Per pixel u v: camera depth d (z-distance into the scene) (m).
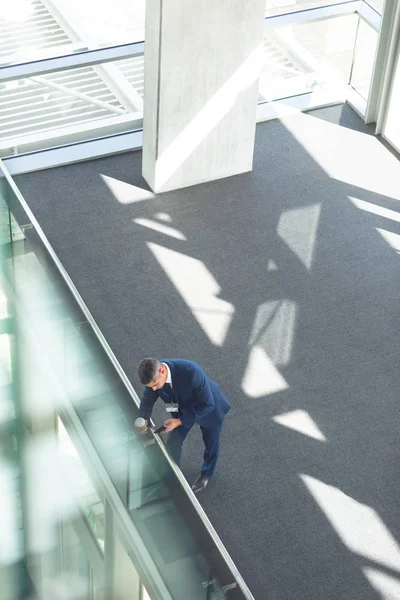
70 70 10.09
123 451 6.08
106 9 9.78
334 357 8.57
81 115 10.60
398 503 7.33
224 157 10.53
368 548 6.99
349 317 9.01
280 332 8.79
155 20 9.05
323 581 6.75
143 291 9.16
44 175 10.59
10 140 10.48
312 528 7.10
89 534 6.60
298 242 9.88
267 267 9.54
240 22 9.41
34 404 7.53
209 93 9.82
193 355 8.49
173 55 9.30
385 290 9.37
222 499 7.26
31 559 8.00
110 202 10.28
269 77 11.52
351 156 11.17
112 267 9.42
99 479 6.23
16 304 7.61
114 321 8.81
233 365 8.41
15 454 8.09
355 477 7.50
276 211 10.28
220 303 9.07
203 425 6.80
